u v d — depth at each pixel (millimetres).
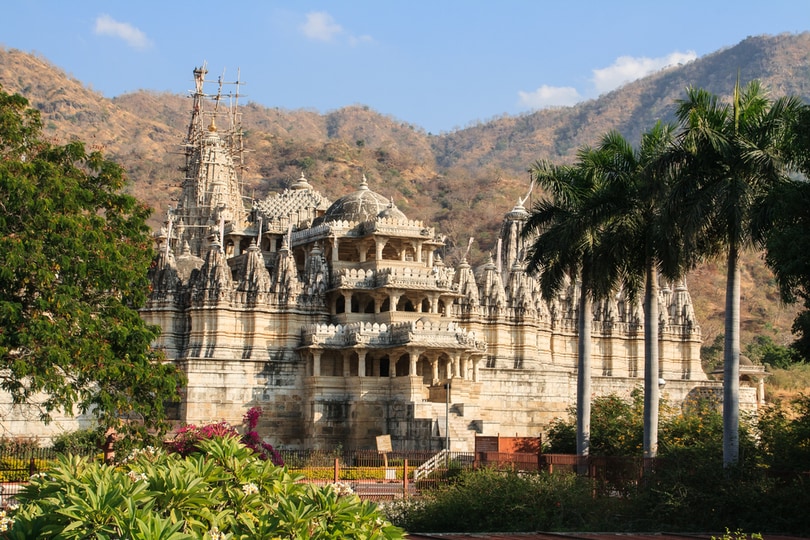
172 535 24562
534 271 79000
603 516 55312
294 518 27281
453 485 56844
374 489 68500
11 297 58562
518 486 55125
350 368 104188
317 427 100750
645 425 66188
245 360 101812
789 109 60688
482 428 96812
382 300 109062
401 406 99312
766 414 70438
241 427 100500
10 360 58875
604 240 67812
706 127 59719
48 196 60469
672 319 135000
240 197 147125
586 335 70562
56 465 29875
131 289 64375
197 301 103938
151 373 62219
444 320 111562
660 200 62188
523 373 113250
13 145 62531
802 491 53469
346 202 116875
